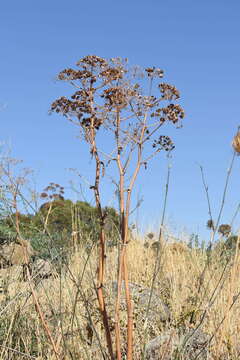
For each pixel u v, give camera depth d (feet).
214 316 12.43
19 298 12.42
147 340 12.17
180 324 12.48
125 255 8.50
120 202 8.52
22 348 11.81
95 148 8.60
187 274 18.24
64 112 8.61
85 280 12.36
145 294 14.80
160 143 8.82
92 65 8.59
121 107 8.55
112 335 12.53
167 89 8.68
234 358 10.92
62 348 10.73
